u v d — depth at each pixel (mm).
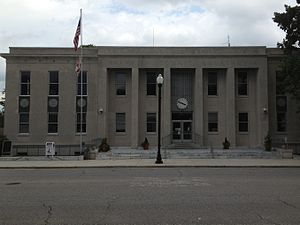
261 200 10031
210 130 39531
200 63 38812
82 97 38906
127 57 38688
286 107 39594
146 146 36969
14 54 39188
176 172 19062
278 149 32969
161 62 38781
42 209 9023
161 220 7812
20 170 21594
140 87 39594
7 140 36406
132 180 15008
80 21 34281
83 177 16484
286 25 32125
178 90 40000
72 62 39531
